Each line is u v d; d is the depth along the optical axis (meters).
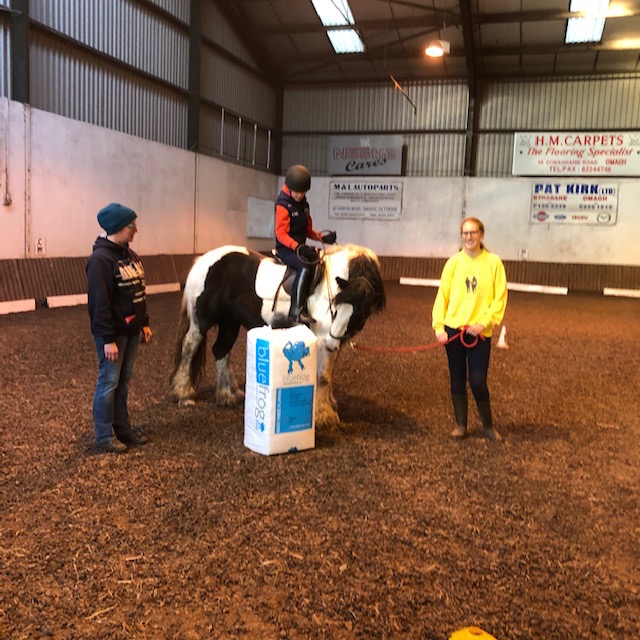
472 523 2.97
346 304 3.98
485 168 17.03
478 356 4.09
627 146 15.69
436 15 13.99
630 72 15.55
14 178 9.38
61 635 2.08
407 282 17.14
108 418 3.72
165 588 2.36
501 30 14.42
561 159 16.22
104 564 2.51
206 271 4.64
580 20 13.73
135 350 3.87
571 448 4.10
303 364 3.78
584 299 14.25
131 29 12.02
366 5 13.95
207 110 14.73
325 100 17.91
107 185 11.30
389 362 6.64
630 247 15.91
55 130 10.03
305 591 2.37
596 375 6.32
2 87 9.38
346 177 17.91
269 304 4.36
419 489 3.35
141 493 3.19
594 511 3.15
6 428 4.09
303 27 15.16
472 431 4.40
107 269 3.57
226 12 14.87
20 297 9.36
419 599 2.34
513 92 16.55
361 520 2.97
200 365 4.87
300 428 3.84
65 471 3.43
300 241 4.34
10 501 3.04
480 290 4.02
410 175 17.59
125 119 12.16
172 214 13.32
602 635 2.16
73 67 10.72
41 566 2.48
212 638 2.10
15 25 9.34
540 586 2.46
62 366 5.89
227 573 2.48
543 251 16.56
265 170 17.83
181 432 4.16
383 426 4.46
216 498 3.15
